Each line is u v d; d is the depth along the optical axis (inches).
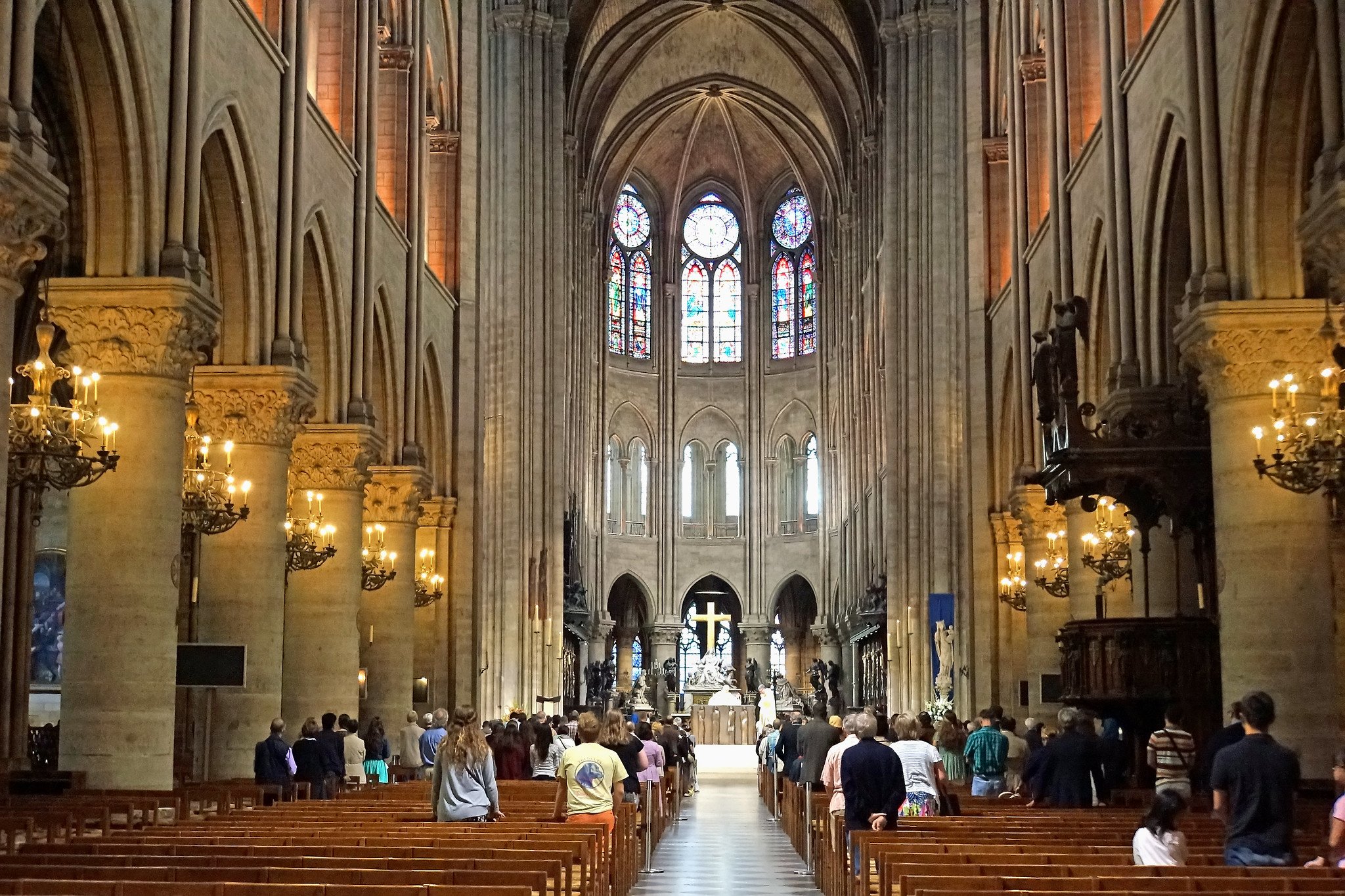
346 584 1128.8
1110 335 1076.5
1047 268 1290.6
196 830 517.3
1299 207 800.9
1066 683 915.4
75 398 706.8
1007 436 1550.2
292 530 1043.9
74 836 579.2
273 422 952.9
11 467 686.5
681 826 1213.1
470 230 1582.2
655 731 1364.4
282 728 806.5
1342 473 689.6
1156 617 887.1
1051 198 1248.8
